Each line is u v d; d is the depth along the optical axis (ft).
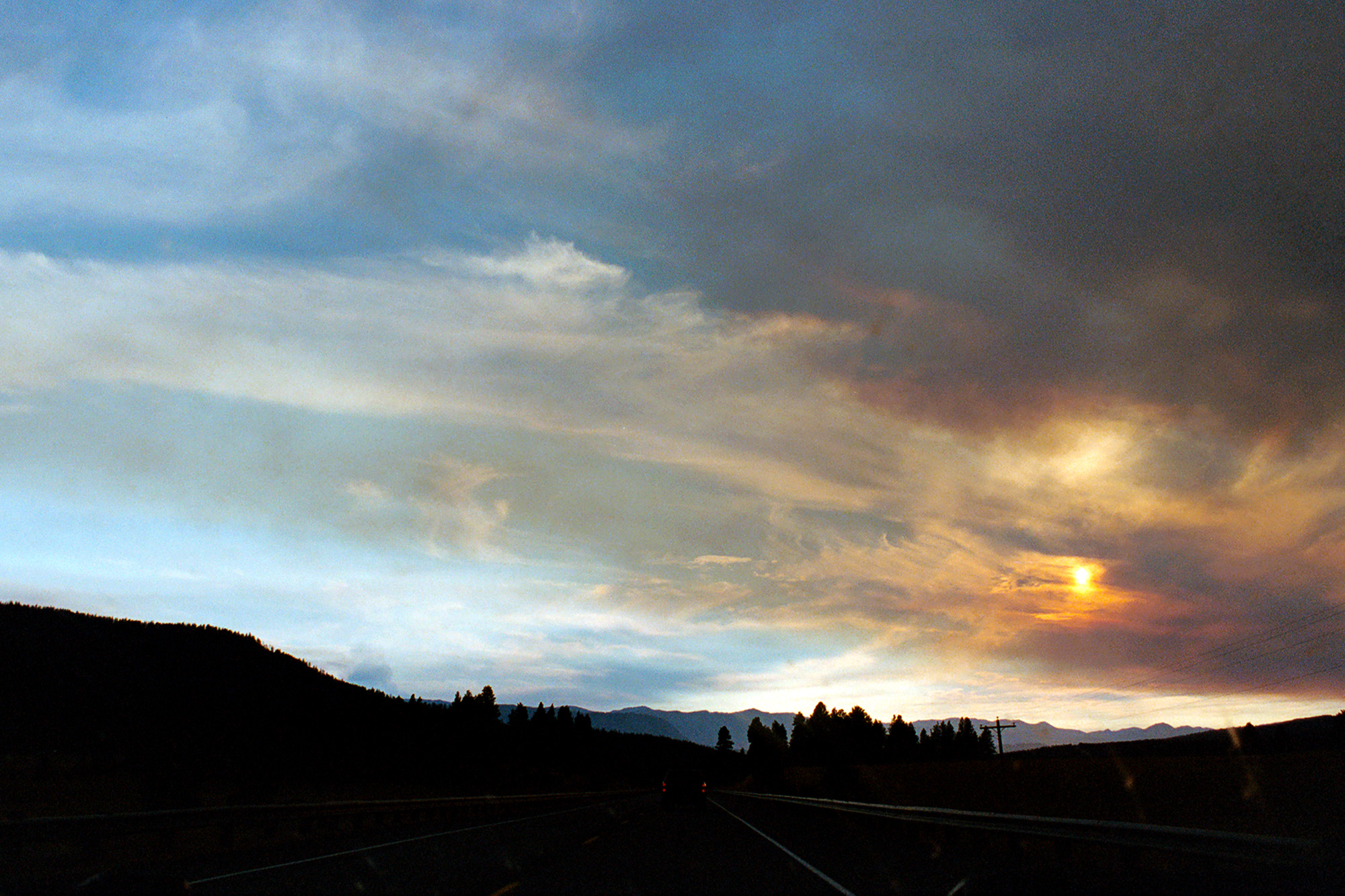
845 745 588.09
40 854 51.44
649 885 43.24
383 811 92.02
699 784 137.18
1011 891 40.09
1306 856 36.55
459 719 443.32
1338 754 79.20
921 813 74.49
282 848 66.08
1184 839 42.39
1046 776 116.06
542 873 48.08
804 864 53.11
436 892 40.11
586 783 415.85
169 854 58.70
